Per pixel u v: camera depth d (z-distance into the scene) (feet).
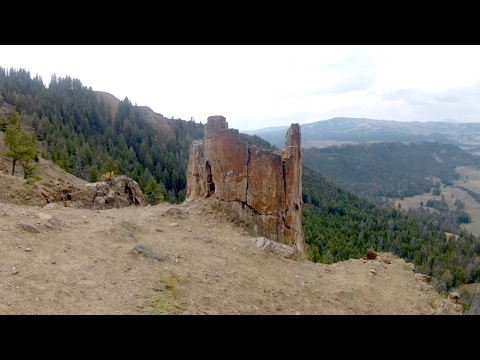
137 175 288.92
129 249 36.50
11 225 35.83
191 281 33.24
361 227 335.06
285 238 55.88
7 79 490.49
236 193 56.03
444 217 641.81
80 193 87.20
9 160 142.00
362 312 34.96
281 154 61.62
